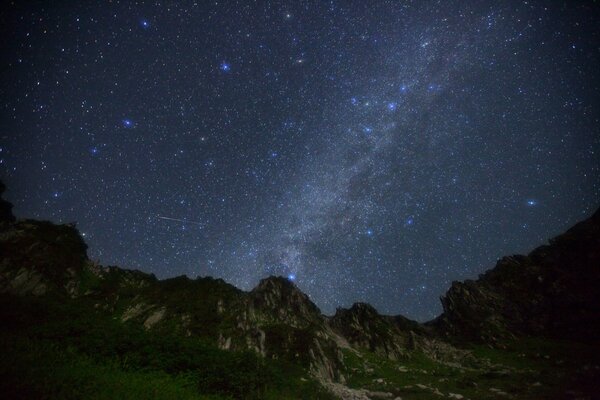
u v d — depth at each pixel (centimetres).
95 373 1277
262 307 3675
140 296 3347
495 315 4403
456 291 4931
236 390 1498
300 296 4150
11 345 1417
